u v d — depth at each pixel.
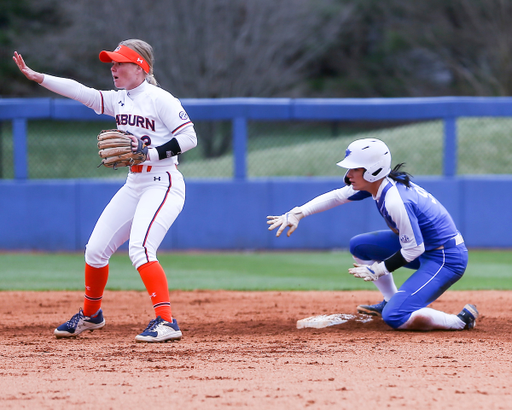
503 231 39.47
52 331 17.28
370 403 10.38
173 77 64.44
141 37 63.72
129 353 14.19
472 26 85.06
